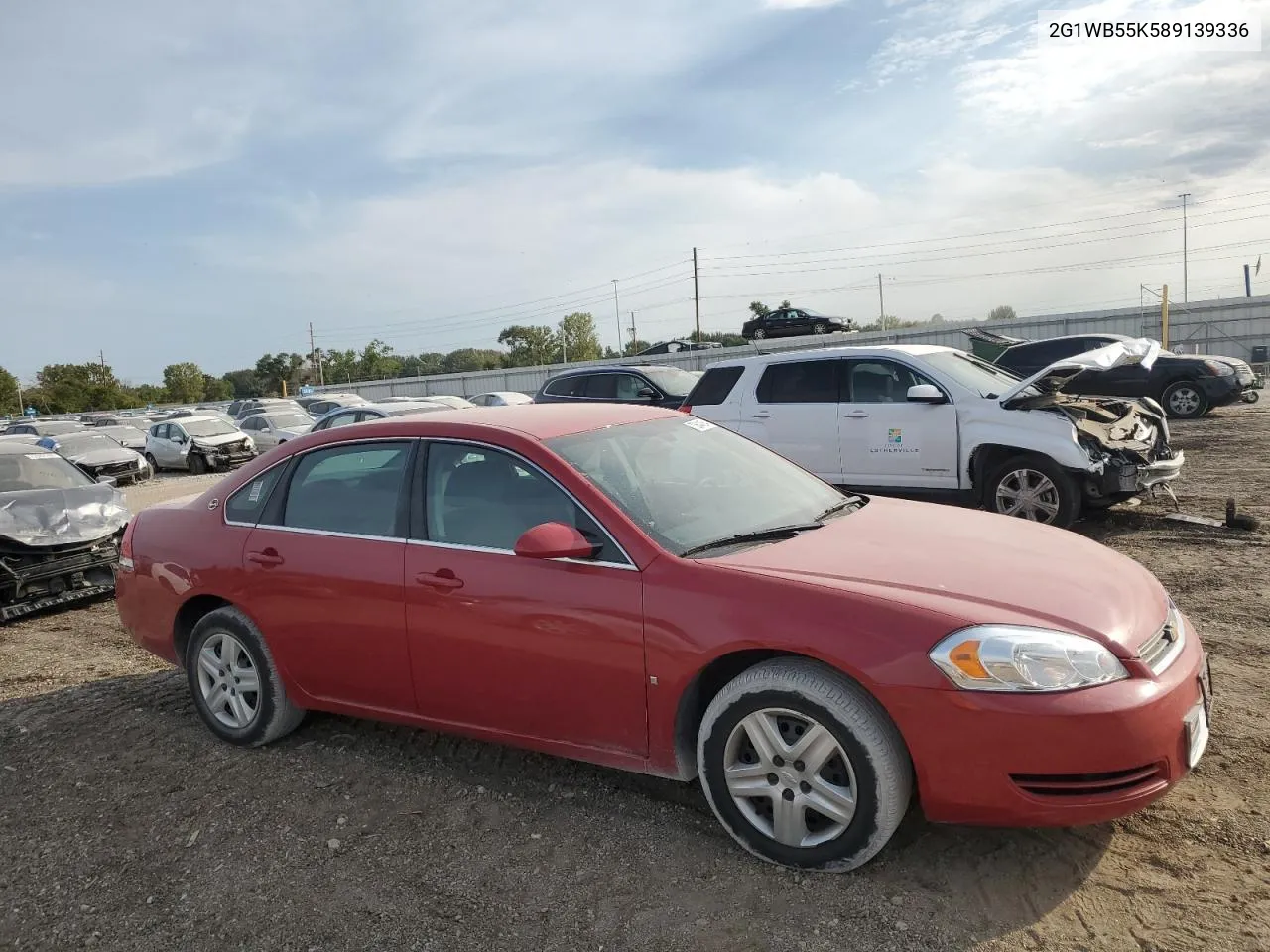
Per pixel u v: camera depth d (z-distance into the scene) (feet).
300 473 13.94
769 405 29.48
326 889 10.30
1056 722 8.74
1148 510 27.43
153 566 15.16
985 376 27.91
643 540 10.84
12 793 13.39
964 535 11.75
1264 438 42.68
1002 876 9.58
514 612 11.30
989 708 8.85
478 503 12.10
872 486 27.63
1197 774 11.40
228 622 14.24
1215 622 17.24
